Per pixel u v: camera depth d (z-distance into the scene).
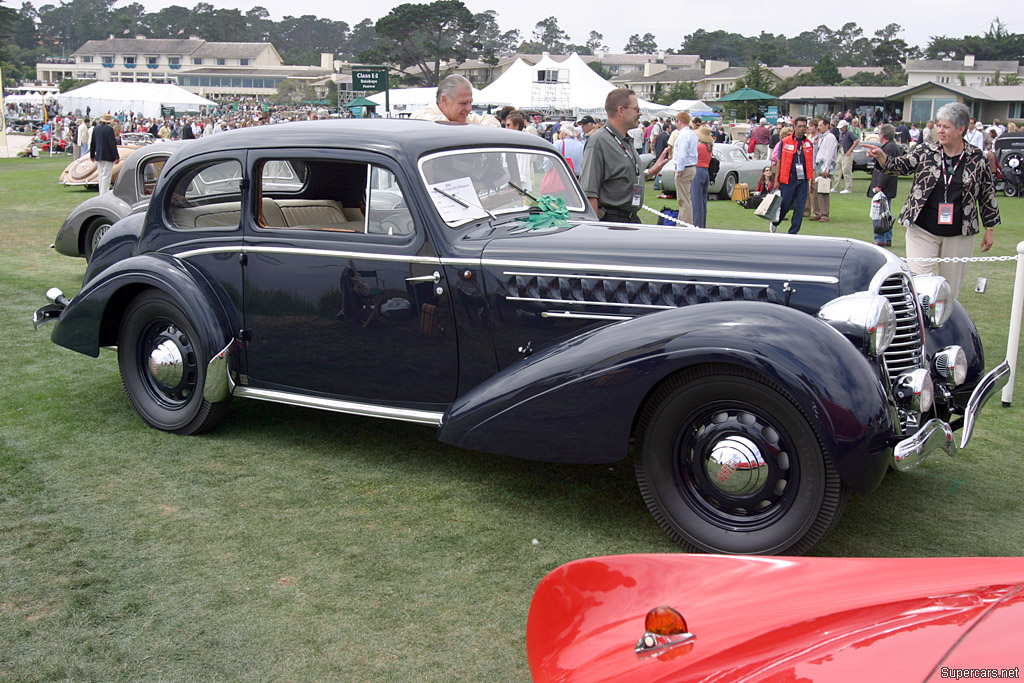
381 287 3.90
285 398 4.22
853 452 2.90
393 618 2.84
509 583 3.07
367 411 4.02
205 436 4.51
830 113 72.06
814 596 1.83
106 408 4.89
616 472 4.14
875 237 11.50
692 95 81.44
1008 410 5.08
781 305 3.18
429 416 3.89
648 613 1.72
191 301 4.22
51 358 5.91
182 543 3.33
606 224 4.23
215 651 2.65
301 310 4.09
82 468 4.04
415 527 3.51
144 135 24.56
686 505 3.28
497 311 3.73
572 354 3.33
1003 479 4.07
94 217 8.54
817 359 2.93
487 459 4.27
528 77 29.03
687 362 3.08
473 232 3.89
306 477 4.00
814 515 3.05
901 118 62.22
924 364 3.62
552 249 3.67
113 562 3.18
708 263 3.45
